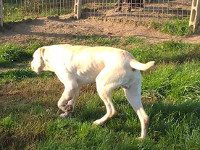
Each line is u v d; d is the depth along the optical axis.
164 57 4.56
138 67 2.40
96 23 6.18
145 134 2.58
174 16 6.32
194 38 5.48
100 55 2.59
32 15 6.71
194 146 2.45
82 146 2.38
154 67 4.15
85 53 2.66
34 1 7.03
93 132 2.57
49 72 4.11
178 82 3.54
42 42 5.29
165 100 3.37
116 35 5.68
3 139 2.50
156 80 3.59
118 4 6.61
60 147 2.35
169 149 2.44
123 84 2.51
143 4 6.74
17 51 4.72
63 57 2.73
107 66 2.52
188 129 2.65
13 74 4.02
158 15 6.38
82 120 2.88
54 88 3.61
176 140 2.56
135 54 4.66
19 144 2.45
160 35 5.69
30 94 3.48
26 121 2.74
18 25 5.84
